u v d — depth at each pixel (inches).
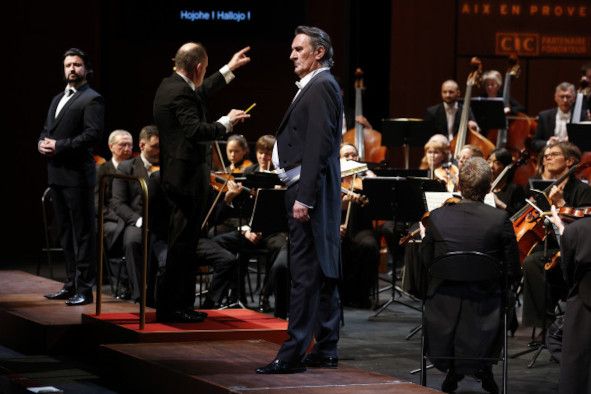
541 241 356.2
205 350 289.7
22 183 627.2
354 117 594.6
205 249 401.7
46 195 476.7
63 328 331.6
